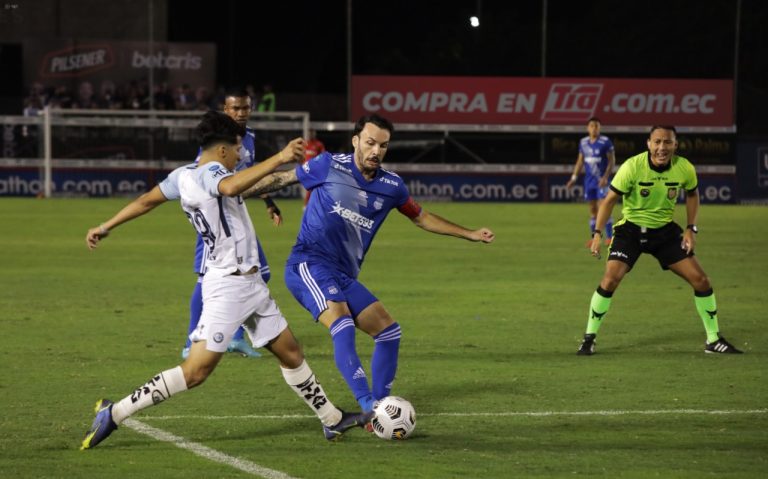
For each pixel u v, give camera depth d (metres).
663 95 90.00
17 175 87.75
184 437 19.53
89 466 17.53
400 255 52.69
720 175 90.12
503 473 17.27
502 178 89.94
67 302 37.03
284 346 18.73
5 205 79.31
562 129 89.69
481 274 45.44
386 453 18.50
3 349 28.39
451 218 73.38
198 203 18.12
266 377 24.98
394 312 35.16
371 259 50.94
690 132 89.75
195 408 21.84
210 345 18.22
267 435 19.73
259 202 86.50
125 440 19.28
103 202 83.25
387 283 42.44
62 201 83.75
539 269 47.28
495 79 89.62
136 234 61.81
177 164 88.00
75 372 25.44
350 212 20.44
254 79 108.81
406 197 20.81
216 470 17.33
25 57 90.75
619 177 28.03
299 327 32.41
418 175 89.56
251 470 17.33
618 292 40.22
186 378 18.31
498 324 32.88
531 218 74.25
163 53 92.62
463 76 95.25
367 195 20.45
